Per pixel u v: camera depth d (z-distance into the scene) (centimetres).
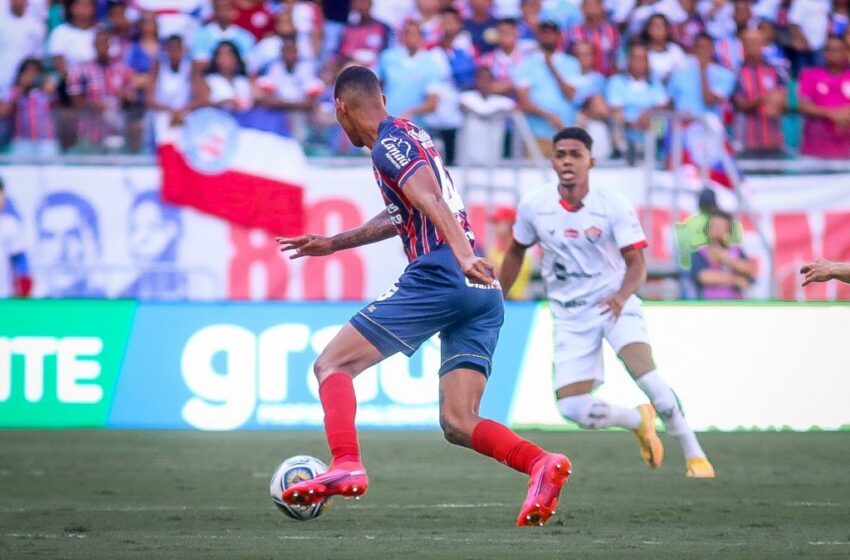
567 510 2333
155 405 4106
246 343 4119
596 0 5216
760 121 5047
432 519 2184
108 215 4581
